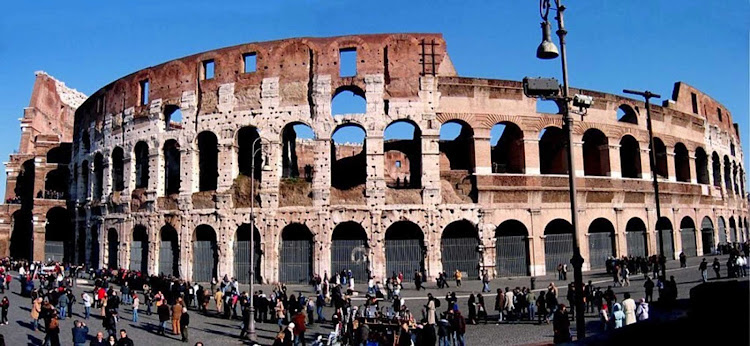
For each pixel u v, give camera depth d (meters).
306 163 93.19
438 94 61.75
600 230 69.69
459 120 61.94
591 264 65.31
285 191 61.53
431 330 30.69
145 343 37.12
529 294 41.84
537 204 62.59
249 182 63.12
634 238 69.31
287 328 31.97
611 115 68.56
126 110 72.50
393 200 60.28
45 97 113.94
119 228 70.56
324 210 60.19
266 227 61.06
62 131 119.19
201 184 70.06
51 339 33.78
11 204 99.06
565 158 67.06
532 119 63.59
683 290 47.53
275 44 64.12
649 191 70.00
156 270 65.81
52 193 95.25
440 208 60.22
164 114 69.31
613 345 12.30
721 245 79.12
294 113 62.38
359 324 32.91
